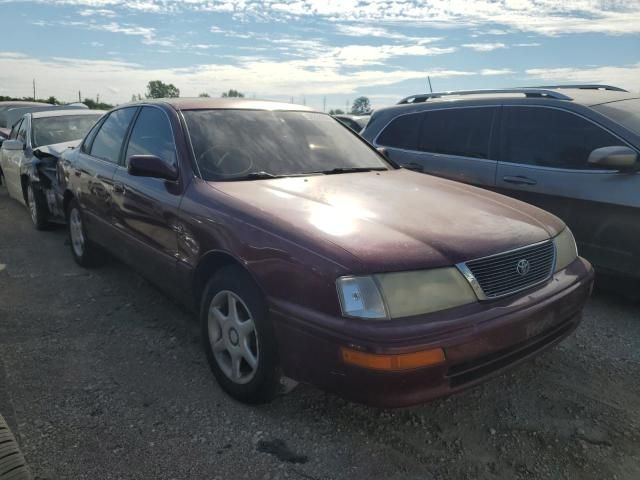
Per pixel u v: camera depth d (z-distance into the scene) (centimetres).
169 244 344
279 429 272
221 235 290
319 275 240
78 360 341
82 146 522
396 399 229
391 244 247
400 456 254
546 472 245
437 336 229
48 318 406
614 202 411
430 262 242
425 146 569
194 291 327
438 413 290
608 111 443
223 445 259
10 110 1230
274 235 264
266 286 261
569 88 545
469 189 360
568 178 444
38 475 235
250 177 340
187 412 285
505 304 255
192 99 409
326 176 359
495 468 247
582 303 303
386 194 322
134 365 335
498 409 294
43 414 280
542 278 284
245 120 390
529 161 478
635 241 403
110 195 424
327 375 240
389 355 222
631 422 282
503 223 289
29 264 543
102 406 289
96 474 238
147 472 240
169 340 370
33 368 329
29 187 693
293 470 243
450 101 558
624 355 355
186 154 345
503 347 248
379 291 230
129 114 444
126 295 455
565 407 296
